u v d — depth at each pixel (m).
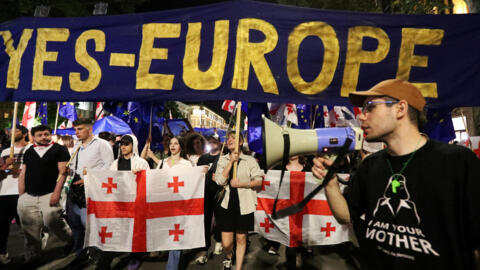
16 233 4.93
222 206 3.12
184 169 3.27
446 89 2.89
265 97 2.97
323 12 3.02
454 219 0.98
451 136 3.63
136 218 3.15
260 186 3.14
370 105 1.19
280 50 3.00
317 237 3.43
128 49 3.16
